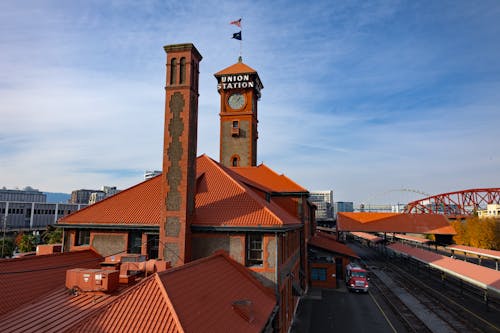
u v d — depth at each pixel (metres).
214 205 23.52
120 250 23.73
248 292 18.41
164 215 21.50
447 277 53.06
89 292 15.78
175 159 21.80
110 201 25.95
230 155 47.34
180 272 15.09
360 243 115.69
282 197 40.38
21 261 18.48
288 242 27.72
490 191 158.12
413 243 102.31
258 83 50.06
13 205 120.50
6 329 13.00
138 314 12.11
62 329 12.63
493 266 62.56
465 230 90.12
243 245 21.41
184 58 22.44
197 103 23.42
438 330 28.44
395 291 43.19
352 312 33.56
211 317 13.16
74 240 24.91
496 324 30.03
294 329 28.34
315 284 44.97
